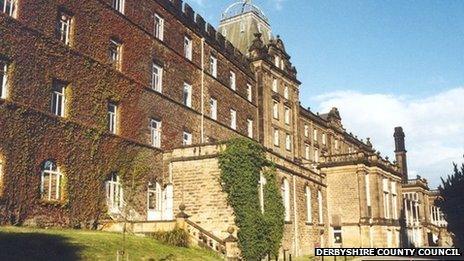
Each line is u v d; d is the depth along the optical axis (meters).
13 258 16.14
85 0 28.69
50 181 24.95
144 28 34.28
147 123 33.34
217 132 43.09
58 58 26.08
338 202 50.91
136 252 20.91
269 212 32.94
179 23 39.44
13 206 22.34
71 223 25.58
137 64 33.06
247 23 59.94
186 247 25.31
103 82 29.38
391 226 54.53
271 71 55.44
